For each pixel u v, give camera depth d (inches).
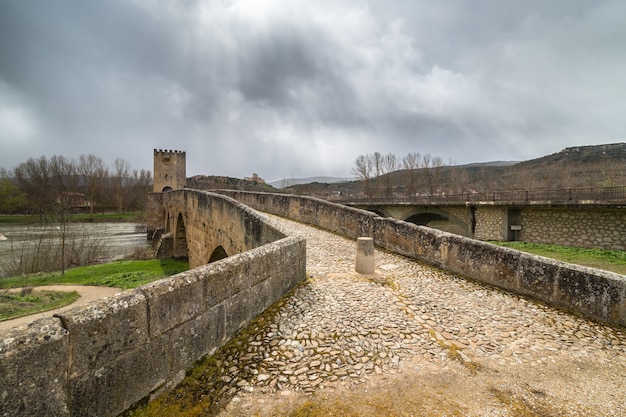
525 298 246.5
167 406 113.2
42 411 82.2
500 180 2913.4
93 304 100.7
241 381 130.3
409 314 206.7
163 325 120.1
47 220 1282.0
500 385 136.6
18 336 80.4
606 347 175.2
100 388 97.5
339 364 145.8
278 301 210.7
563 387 136.9
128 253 1416.1
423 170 2783.0
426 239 347.3
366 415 114.7
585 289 217.9
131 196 3316.9
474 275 291.6
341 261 339.9
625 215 674.2
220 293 152.7
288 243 234.7
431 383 135.8
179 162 2194.9
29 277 924.6
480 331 189.3
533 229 847.1
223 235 500.4
